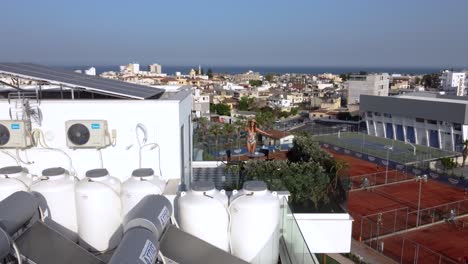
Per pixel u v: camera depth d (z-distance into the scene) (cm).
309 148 970
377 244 2114
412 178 3441
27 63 890
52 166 713
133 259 362
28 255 466
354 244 2117
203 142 1517
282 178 784
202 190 532
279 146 2827
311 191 777
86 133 686
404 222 2442
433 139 4975
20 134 668
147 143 721
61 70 909
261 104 10250
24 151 702
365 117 5975
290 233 588
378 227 2244
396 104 5394
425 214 2583
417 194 3025
